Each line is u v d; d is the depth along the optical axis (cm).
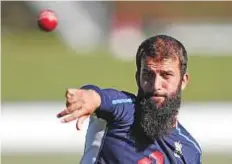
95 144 1667
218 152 5012
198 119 6109
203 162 4619
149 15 12925
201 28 12119
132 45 11525
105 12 12550
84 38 12000
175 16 12950
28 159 4766
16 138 5550
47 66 8962
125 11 12744
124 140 1639
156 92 1609
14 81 8162
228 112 6406
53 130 5712
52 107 6688
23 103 7019
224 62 9350
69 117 1465
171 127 1670
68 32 12019
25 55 9700
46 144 5328
